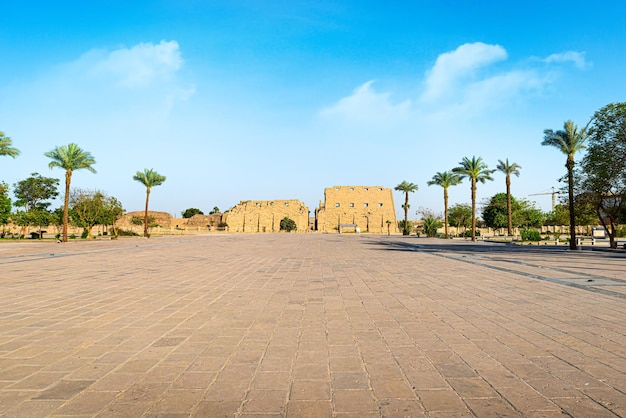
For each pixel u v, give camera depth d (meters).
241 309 7.46
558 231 63.09
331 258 20.22
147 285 10.66
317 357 4.64
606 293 9.27
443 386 3.78
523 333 5.70
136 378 3.99
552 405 3.37
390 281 11.47
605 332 5.75
